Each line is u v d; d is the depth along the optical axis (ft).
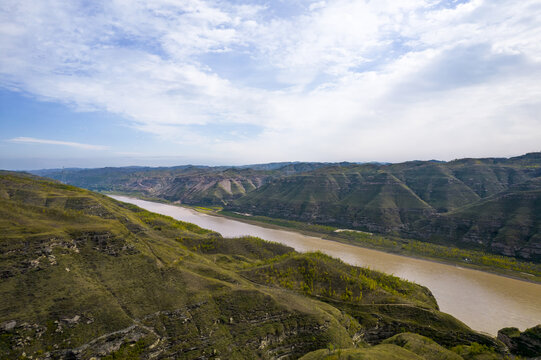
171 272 290.35
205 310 250.78
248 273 367.04
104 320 212.23
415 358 211.00
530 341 257.34
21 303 202.69
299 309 272.10
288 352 242.17
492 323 327.67
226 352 224.12
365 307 309.63
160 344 214.90
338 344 244.01
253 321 252.01
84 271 254.27
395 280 375.66
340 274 358.02
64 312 206.69
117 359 197.36
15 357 175.73
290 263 382.83
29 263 231.09
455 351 249.55
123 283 255.91
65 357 186.91
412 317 292.81
